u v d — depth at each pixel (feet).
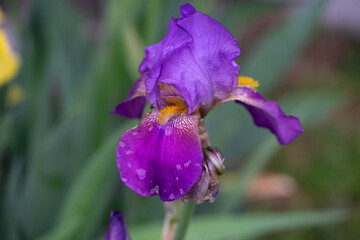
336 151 4.70
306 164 4.57
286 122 1.69
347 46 6.58
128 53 2.45
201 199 1.65
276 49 2.86
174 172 1.57
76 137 2.47
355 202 4.15
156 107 1.68
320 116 3.01
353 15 6.66
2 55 2.35
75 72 3.13
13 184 2.60
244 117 2.83
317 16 2.82
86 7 5.82
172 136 1.61
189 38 1.63
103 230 2.84
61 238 2.12
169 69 1.63
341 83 5.74
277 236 3.76
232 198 2.60
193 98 1.64
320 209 4.05
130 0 2.42
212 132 2.73
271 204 4.06
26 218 2.51
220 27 1.66
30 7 2.72
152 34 2.53
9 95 2.81
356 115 5.24
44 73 2.86
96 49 3.38
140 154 1.59
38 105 2.89
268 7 3.08
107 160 2.10
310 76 5.89
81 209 2.18
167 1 2.77
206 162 1.65
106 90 2.54
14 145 2.85
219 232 2.10
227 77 1.68
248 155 4.20
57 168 2.44
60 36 3.08
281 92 5.52
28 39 2.89
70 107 3.06
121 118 2.82
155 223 2.41
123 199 2.85
